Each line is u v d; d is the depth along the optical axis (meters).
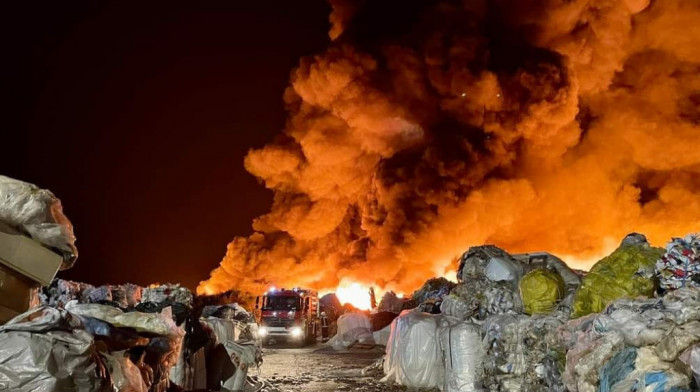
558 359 6.25
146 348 5.54
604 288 6.13
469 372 8.11
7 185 4.38
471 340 8.18
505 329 7.15
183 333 5.89
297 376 11.80
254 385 9.18
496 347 7.27
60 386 3.84
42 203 4.43
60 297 9.11
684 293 4.52
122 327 5.20
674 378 3.95
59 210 4.62
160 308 7.09
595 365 4.60
